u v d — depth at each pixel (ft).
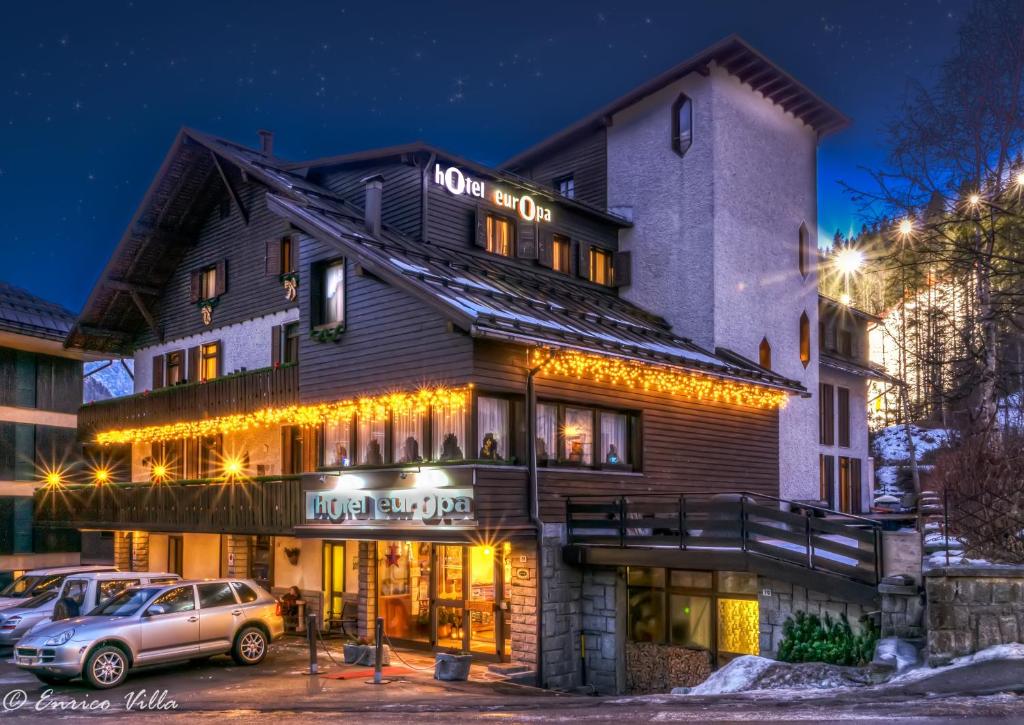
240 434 88.74
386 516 64.23
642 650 62.80
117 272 94.94
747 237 92.27
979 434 57.77
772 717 35.53
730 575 59.11
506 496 61.05
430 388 62.28
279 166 84.07
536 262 83.71
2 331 103.71
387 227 76.64
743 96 93.66
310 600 79.77
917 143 74.84
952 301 71.00
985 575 41.73
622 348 68.49
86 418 102.73
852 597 49.19
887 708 35.47
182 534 96.22
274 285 84.99
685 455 77.15
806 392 87.97
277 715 42.65
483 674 59.21
